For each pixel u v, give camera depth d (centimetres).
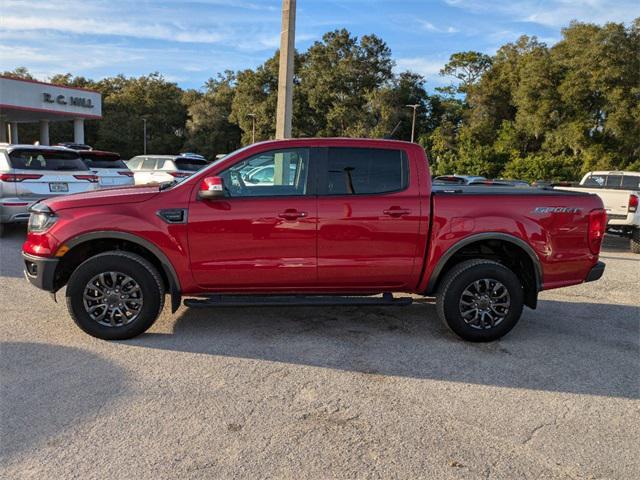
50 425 317
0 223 871
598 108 3959
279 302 467
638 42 3678
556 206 476
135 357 424
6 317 512
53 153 919
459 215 467
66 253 450
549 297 669
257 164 463
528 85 4181
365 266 466
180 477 271
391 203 463
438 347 469
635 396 382
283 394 368
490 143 5209
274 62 6600
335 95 6162
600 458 301
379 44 6266
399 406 356
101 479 268
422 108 6581
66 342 451
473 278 471
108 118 7425
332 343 471
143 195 457
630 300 663
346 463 287
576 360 448
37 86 3353
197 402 352
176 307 468
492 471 284
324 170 465
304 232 456
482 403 364
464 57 6906
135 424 321
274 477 273
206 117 7562
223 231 450
